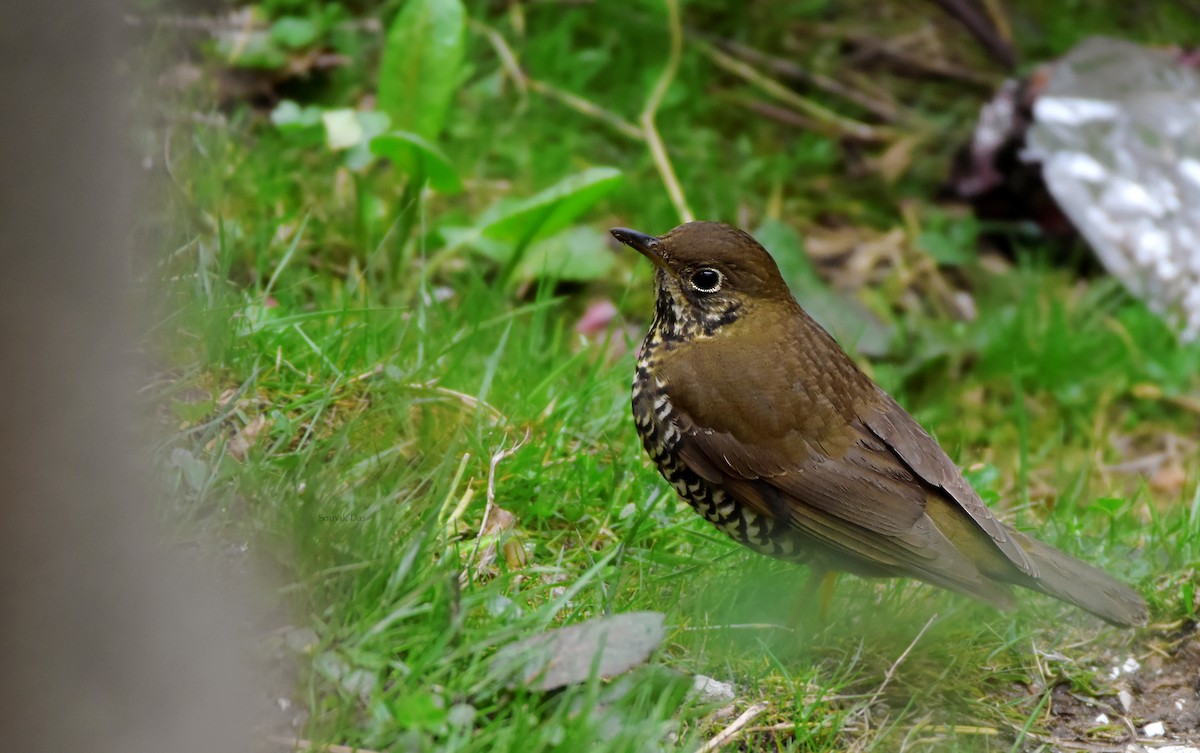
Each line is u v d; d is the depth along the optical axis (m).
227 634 6.53
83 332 5.41
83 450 5.51
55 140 5.12
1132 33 18.80
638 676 7.35
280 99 15.05
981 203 16.84
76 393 5.45
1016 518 10.31
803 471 8.41
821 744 7.69
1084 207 15.92
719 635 8.20
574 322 13.68
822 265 15.76
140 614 5.77
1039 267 15.99
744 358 8.56
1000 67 18.52
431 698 6.67
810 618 8.65
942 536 8.11
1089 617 9.14
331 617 7.17
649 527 9.17
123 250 5.44
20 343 5.28
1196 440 14.16
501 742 6.59
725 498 8.64
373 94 15.36
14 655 5.46
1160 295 15.48
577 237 13.46
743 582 8.84
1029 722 7.89
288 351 9.75
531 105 15.80
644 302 13.98
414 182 12.12
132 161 9.36
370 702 6.81
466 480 9.13
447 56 12.57
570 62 16.39
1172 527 9.98
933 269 15.80
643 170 15.76
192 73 13.88
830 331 14.14
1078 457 13.70
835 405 8.55
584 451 9.81
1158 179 16.09
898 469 8.45
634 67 17.02
